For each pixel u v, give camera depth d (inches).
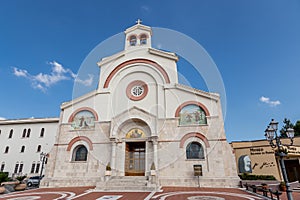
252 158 825.5
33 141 1202.0
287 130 351.3
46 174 712.4
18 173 1130.7
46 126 1230.3
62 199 428.8
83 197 450.0
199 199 406.0
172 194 470.9
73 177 691.4
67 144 744.3
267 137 359.9
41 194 511.2
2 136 1236.5
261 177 668.1
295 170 823.7
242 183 593.3
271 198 404.5
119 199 419.5
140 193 498.6
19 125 1252.5
